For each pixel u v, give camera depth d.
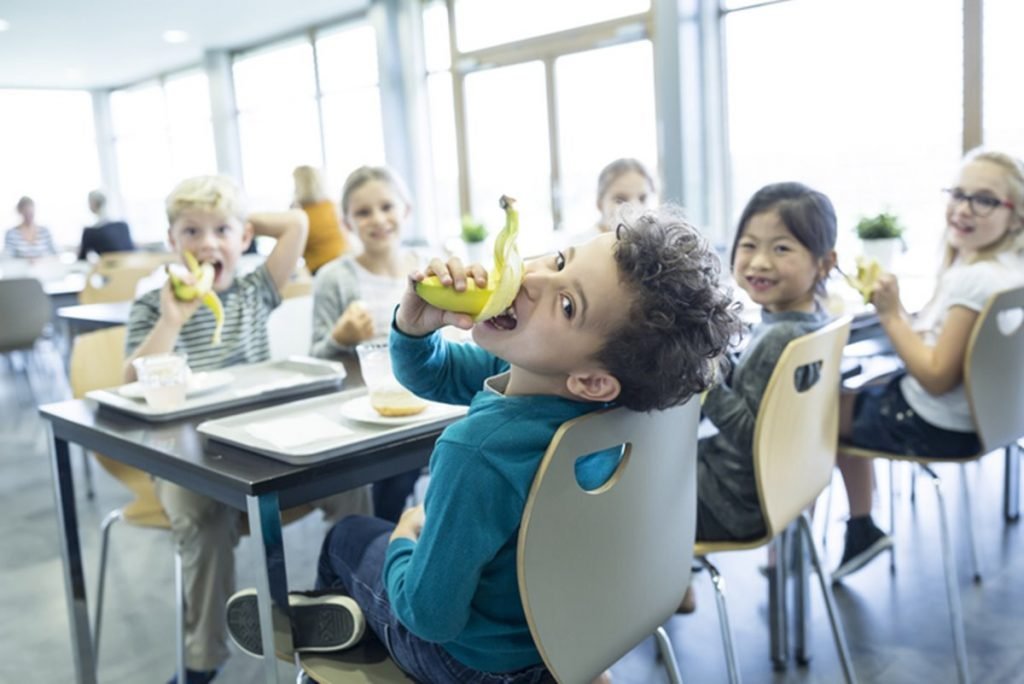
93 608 2.29
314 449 1.12
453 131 6.90
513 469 0.84
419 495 2.80
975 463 3.12
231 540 1.69
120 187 11.97
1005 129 4.20
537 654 0.96
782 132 5.18
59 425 1.49
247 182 9.60
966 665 1.73
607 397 0.88
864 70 4.70
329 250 3.79
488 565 0.90
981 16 4.18
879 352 2.40
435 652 0.98
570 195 6.23
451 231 7.51
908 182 4.60
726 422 1.46
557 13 6.05
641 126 5.72
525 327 0.87
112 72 10.46
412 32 7.32
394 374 1.11
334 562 1.21
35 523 2.97
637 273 0.83
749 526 1.43
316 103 8.57
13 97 11.18
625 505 0.93
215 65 9.29
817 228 1.59
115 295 4.17
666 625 2.04
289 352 2.38
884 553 2.36
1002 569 2.24
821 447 1.54
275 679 1.09
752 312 2.38
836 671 1.79
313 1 7.28
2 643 2.12
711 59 5.38
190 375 1.63
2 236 11.19
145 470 1.28
